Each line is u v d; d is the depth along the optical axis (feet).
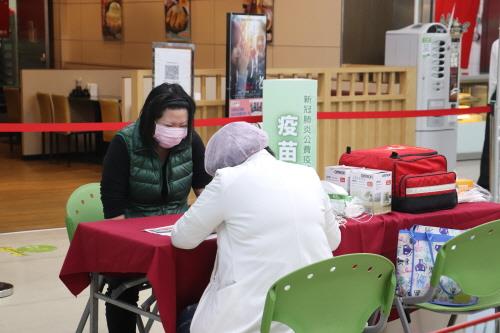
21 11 48.67
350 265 10.81
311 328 10.84
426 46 31.17
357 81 34.32
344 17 35.86
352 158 15.05
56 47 55.67
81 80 42.88
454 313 13.25
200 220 11.45
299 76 28.76
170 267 11.74
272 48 39.91
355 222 13.60
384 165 14.48
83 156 43.21
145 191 14.26
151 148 14.03
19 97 42.83
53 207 30.07
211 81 30.81
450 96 32.09
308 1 37.65
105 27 52.39
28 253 22.94
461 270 12.74
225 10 42.39
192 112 14.02
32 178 36.76
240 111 24.77
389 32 32.14
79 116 42.63
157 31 47.85
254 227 11.34
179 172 14.47
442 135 32.32
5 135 48.34
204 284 12.29
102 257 12.59
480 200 15.76
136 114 25.68
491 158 21.62
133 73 25.55
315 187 11.93
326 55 36.99
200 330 11.36
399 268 13.53
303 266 11.05
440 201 14.60
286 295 10.46
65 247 23.73
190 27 45.14
